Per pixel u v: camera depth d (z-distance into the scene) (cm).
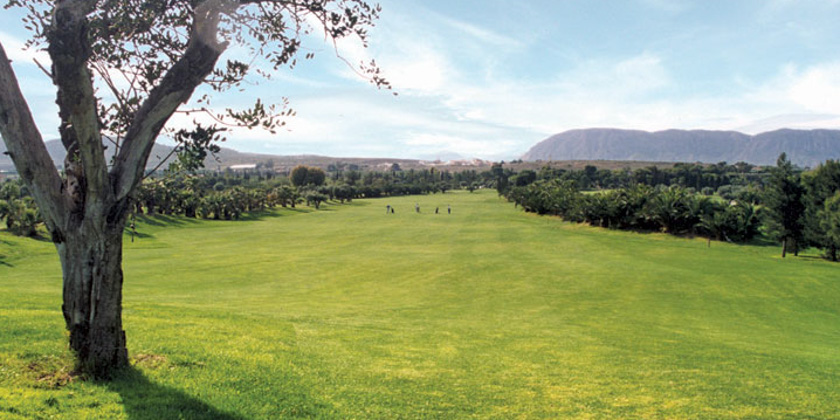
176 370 801
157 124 687
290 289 2547
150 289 2366
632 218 6025
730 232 5188
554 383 976
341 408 737
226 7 703
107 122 778
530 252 4338
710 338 1625
